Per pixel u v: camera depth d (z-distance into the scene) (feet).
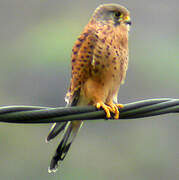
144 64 54.65
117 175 48.42
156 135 50.47
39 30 63.87
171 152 49.52
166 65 54.85
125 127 50.85
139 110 19.92
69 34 61.72
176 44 57.16
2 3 65.72
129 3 58.95
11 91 55.36
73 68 23.27
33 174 46.70
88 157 48.88
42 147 48.29
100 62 22.80
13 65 58.49
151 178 48.93
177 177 48.65
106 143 49.90
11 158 47.09
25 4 66.80
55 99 52.70
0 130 48.06
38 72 54.90
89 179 47.52
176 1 58.23
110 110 20.59
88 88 22.88
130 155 49.70
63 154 24.36
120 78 23.62
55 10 65.87
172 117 51.11
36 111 18.35
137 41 57.41
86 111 19.33
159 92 52.54
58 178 46.44
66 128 24.13
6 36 65.16
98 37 22.98
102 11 24.14
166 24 58.08
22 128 48.85
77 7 65.67
